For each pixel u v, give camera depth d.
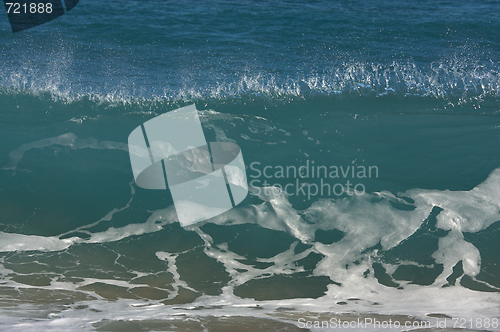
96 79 6.25
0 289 2.99
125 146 4.93
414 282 3.28
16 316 2.55
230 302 3.02
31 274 3.25
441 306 2.97
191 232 3.80
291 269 3.43
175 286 3.20
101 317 2.64
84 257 3.50
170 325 2.57
